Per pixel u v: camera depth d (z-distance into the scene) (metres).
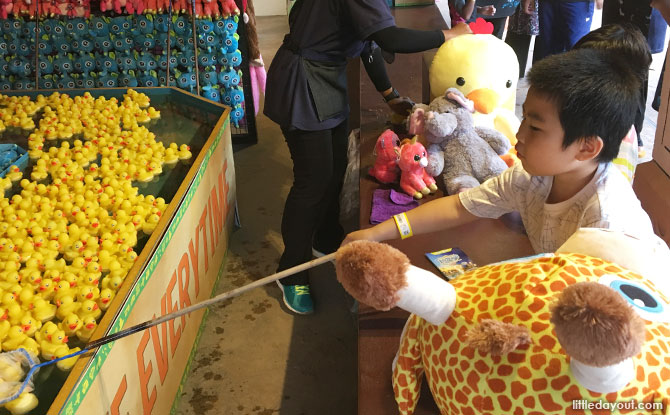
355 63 3.64
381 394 1.44
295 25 2.34
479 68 2.28
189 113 3.15
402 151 2.19
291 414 2.25
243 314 2.74
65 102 3.18
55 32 3.59
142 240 2.12
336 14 2.24
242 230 3.35
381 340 1.58
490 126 2.31
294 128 2.37
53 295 1.82
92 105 3.18
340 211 3.02
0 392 1.45
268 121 4.75
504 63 2.32
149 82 3.72
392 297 0.98
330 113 2.39
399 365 1.32
